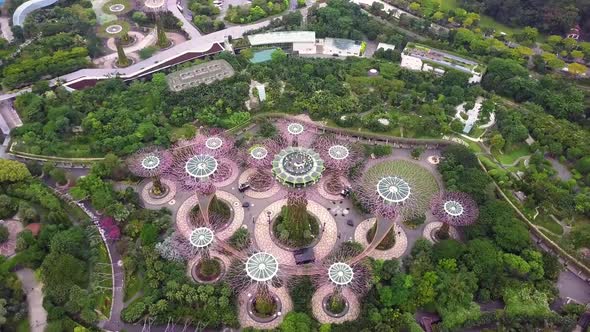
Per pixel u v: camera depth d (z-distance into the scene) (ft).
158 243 441.27
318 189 527.81
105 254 447.83
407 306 407.44
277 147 505.25
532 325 400.06
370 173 502.38
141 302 401.49
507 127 579.48
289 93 638.53
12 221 474.08
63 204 491.31
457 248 442.09
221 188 528.63
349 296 428.15
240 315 409.90
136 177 526.57
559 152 561.02
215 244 422.41
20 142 554.46
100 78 655.35
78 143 562.66
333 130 594.65
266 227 486.79
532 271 433.07
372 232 471.21
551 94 635.66
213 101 616.80
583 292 438.40
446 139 585.63
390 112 620.08
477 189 497.46
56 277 405.80
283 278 407.64
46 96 605.73
